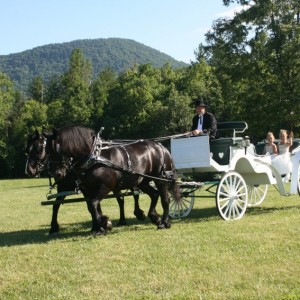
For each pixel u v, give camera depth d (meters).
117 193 10.53
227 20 35.84
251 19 33.41
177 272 6.74
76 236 9.88
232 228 9.80
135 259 7.55
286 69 34.03
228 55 35.09
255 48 33.81
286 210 12.28
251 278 6.38
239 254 7.64
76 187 9.77
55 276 6.78
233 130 11.58
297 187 12.45
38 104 69.62
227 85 37.00
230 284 6.14
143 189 10.83
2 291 6.27
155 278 6.48
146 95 59.25
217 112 52.38
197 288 6.05
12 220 13.44
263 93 34.84
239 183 11.45
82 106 63.97
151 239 8.98
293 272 6.59
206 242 8.55
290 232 9.16
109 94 65.31
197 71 64.00
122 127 60.09
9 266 7.43
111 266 7.18
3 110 64.81
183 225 10.55
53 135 9.23
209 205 14.66
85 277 6.67
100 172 9.41
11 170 63.84
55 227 10.54
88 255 7.89
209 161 10.79
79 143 9.30
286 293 5.75
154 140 11.11
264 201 14.79
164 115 56.88
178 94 59.06
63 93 86.31
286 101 33.28
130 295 5.86
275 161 12.39
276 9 33.06
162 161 10.59
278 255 7.46
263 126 34.41
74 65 95.31
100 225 9.56
